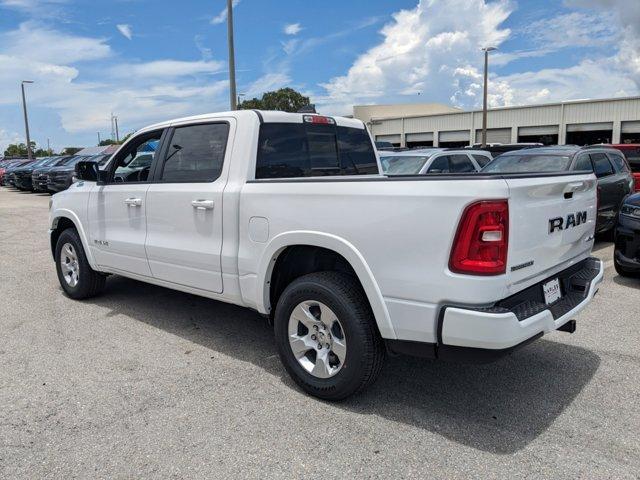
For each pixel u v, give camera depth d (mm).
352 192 3238
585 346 4484
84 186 5566
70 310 5578
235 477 2758
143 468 2834
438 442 3066
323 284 3420
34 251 9109
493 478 2734
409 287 3045
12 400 3578
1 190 26891
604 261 7836
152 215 4621
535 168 8719
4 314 5469
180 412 3416
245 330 4953
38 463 2879
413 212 2992
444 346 2994
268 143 4117
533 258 3141
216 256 4070
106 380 3879
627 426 3221
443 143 55375
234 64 16891
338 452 2973
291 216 3541
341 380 3406
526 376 3930
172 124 4605
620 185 9477
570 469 2799
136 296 6062
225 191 3971
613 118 43781
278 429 3213
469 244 2834
